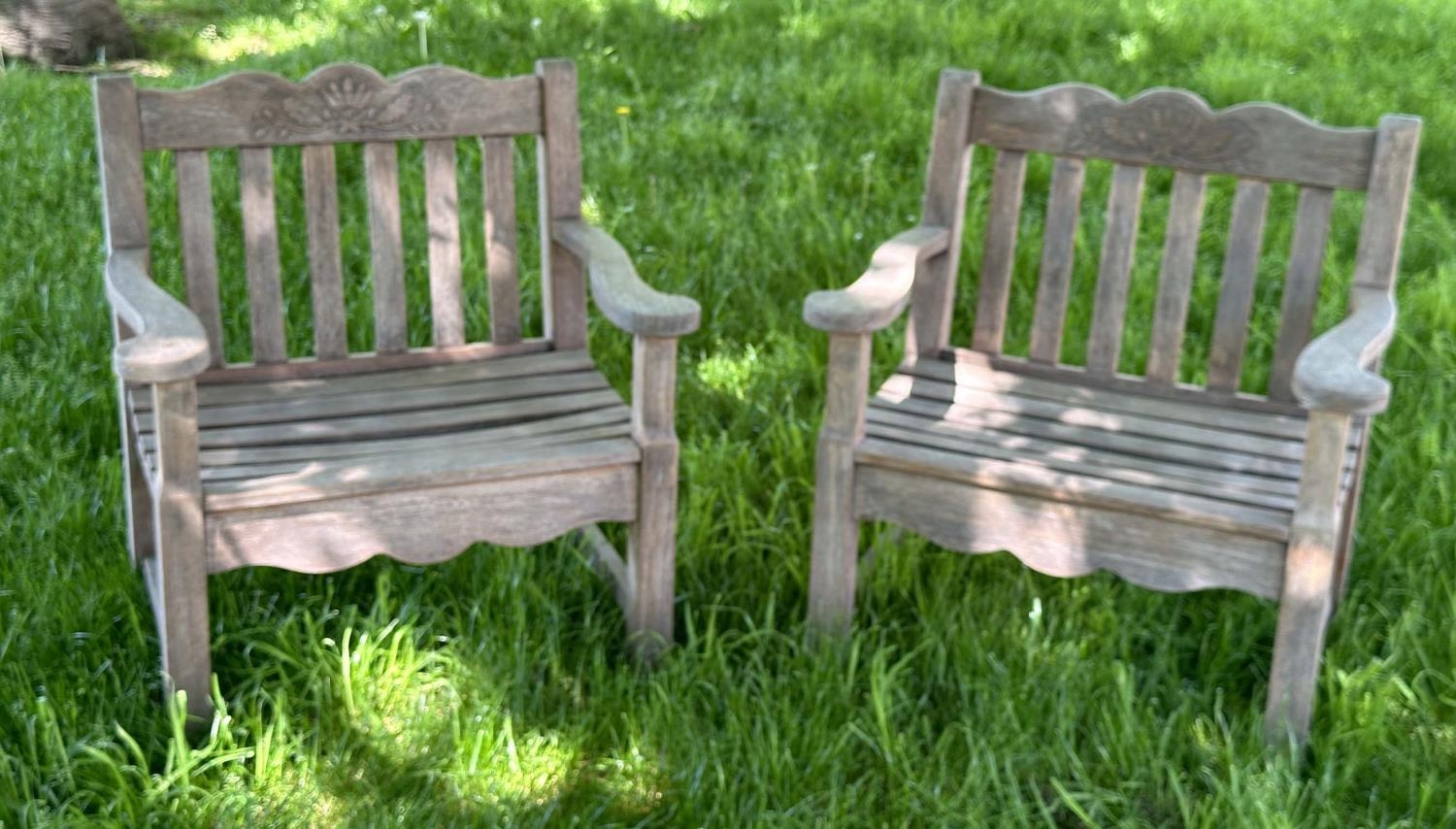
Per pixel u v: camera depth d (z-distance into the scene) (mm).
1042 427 2664
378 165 2777
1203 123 2738
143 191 2641
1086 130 2814
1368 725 2445
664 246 4203
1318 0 7254
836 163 4723
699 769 2350
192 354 2199
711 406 3527
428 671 2604
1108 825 2357
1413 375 3652
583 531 2947
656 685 2496
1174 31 6465
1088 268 4102
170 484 2262
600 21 6090
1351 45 6566
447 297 2873
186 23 6668
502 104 2814
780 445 3287
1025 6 6625
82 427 3262
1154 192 4828
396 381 2779
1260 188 2730
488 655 2576
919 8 6387
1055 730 2465
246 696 2469
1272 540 2338
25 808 2193
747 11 6383
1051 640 2752
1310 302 2730
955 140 2865
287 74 5254
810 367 3643
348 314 3715
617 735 2498
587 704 2568
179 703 2350
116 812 2271
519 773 2393
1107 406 2770
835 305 2471
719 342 3791
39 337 3617
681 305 2469
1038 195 4711
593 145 4820
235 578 2738
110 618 2615
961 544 2531
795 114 5180
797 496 3199
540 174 2893
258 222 2725
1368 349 2369
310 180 2738
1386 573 2895
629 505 2559
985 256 2924
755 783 2346
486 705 2484
